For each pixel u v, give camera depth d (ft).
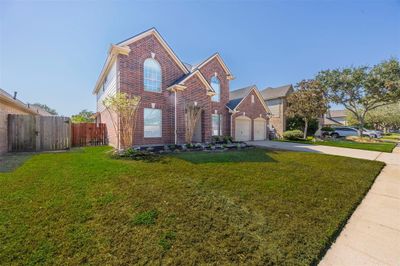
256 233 9.29
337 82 65.00
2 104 29.99
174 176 16.79
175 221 10.09
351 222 10.77
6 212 10.28
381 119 108.68
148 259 7.39
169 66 42.80
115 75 38.19
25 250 7.57
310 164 23.17
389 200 13.75
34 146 34.06
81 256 7.40
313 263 7.59
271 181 16.46
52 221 9.62
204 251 7.95
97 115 64.13
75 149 36.29
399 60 55.36
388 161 26.63
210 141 42.11
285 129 82.64
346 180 17.43
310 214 11.19
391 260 7.77
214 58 55.83
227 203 12.28
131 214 10.57
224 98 58.23
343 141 60.03
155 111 40.11
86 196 12.46
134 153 25.57
